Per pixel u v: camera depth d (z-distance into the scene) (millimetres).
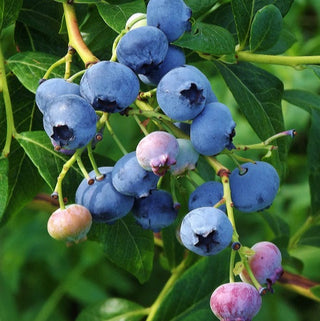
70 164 373
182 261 452
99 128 369
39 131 397
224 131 361
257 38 403
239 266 361
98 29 414
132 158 370
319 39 596
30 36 427
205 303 422
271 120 415
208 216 352
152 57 363
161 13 367
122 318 452
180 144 367
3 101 408
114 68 359
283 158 416
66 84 368
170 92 360
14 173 417
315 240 470
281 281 453
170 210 385
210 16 428
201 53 413
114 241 413
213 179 445
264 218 485
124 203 377
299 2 622
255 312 357
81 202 378
